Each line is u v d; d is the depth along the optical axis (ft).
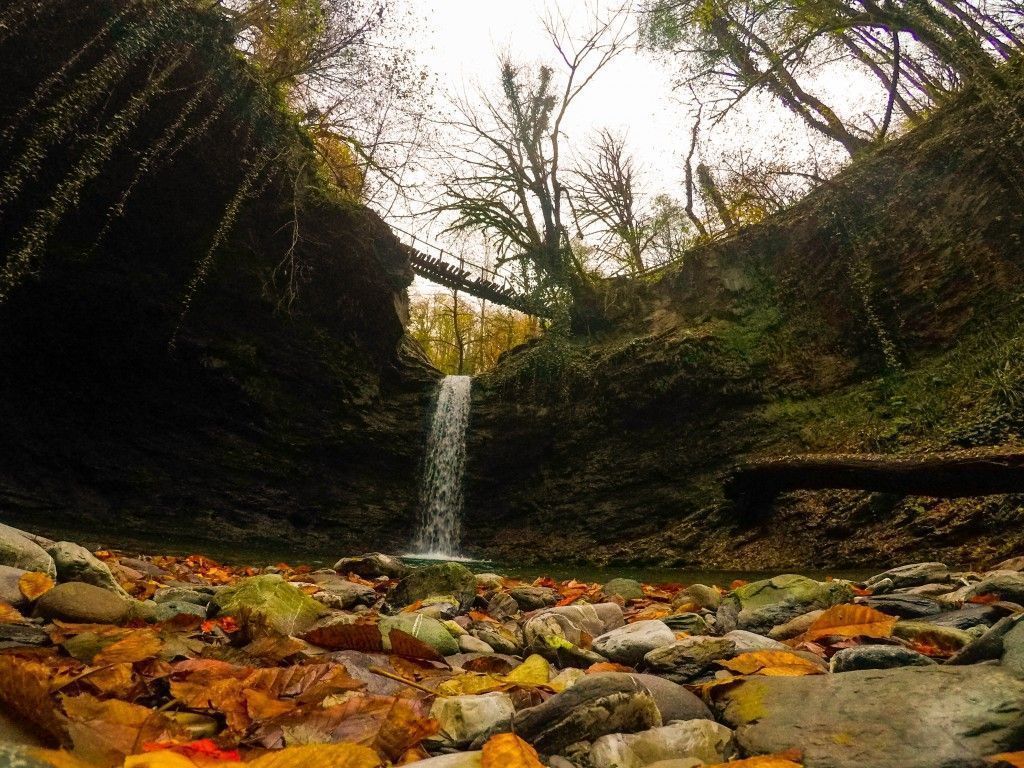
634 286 53.06
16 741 3.05
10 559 8.04
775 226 43.93
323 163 45.34
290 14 37.86
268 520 43.06
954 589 11.19
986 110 33.88
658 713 4.39
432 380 56.18
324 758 3.05
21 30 29.89
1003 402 26.71
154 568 15.93
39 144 30.27
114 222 35.65
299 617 7.98
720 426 40.16
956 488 20.51
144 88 32.96
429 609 9.57
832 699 4.34
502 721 4.43
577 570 33.73
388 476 50.62
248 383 42.68
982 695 3.92
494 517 48.88
